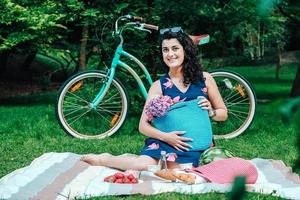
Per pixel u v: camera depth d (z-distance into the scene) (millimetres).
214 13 7086
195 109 4074
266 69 15828
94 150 5184
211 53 7746
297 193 3379
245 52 10961
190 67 4184
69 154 4531
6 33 8734
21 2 8594
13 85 12820
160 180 3754
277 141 5480
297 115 591
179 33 4191
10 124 6555
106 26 6906
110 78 5730
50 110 8156
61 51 9500
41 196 3348
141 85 5770
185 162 3984
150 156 4074
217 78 5836
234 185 626
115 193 3344
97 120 6191
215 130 5863
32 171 3932
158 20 6883
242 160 3730
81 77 5727
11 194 3377
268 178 3926
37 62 14391
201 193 3336
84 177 3867
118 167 4152
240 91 5773
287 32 13000
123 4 6730
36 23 8164
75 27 9406
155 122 4105
